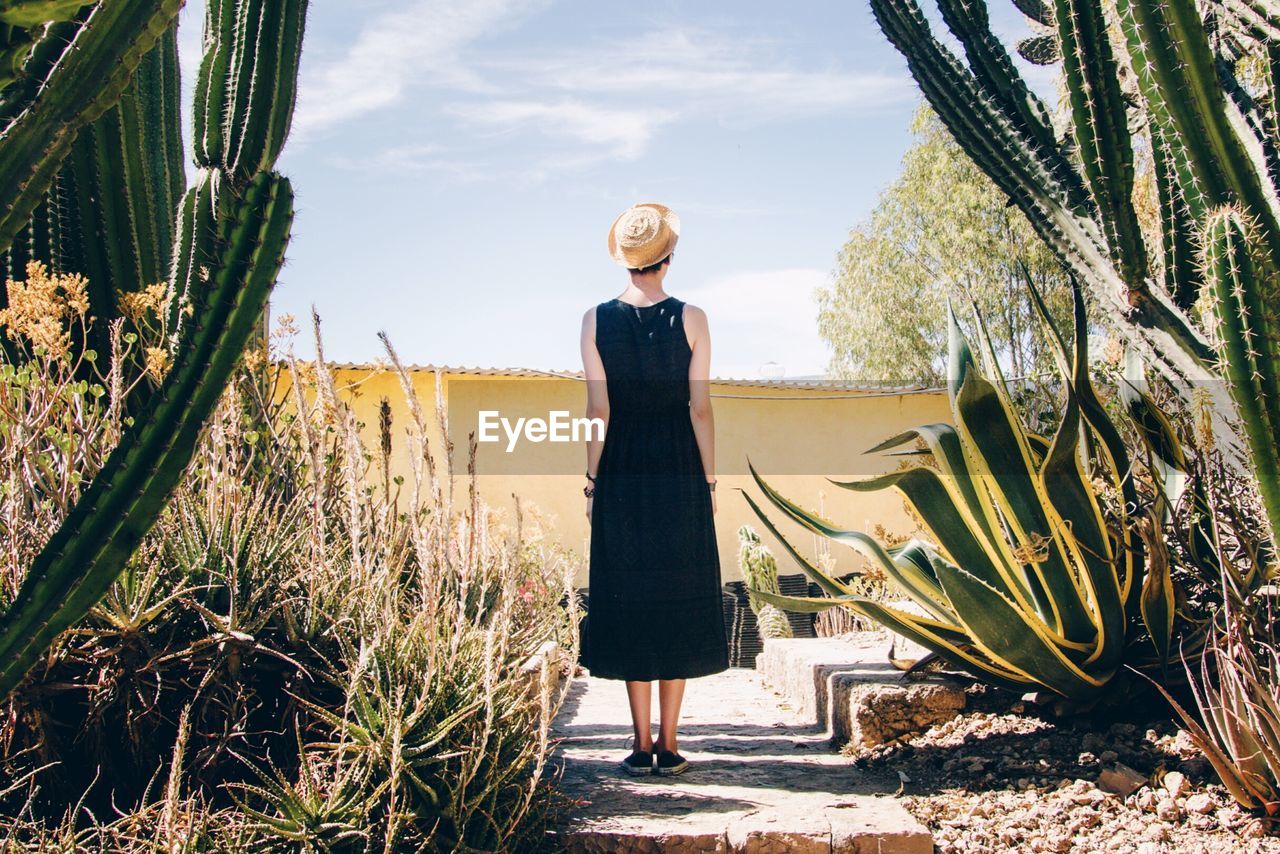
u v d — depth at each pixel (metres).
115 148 3.34
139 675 2.41
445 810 2.21
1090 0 2.98
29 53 1.71
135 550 1.79
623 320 3.14
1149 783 2.75
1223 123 2.86
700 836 2.46
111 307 3.38
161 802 2.18
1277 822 2.46
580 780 3.00
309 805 2.11
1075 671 3.08
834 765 3.23
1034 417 4.25
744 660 11.06
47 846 2.02
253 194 1.86
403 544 3.18
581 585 11.70
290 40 3.17
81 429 2.56
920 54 3.73
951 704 3.39
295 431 3.45
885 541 5.21
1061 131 3.80
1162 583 2.99
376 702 2.46
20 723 2.33
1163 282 3.33
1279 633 2.80
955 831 2.63
